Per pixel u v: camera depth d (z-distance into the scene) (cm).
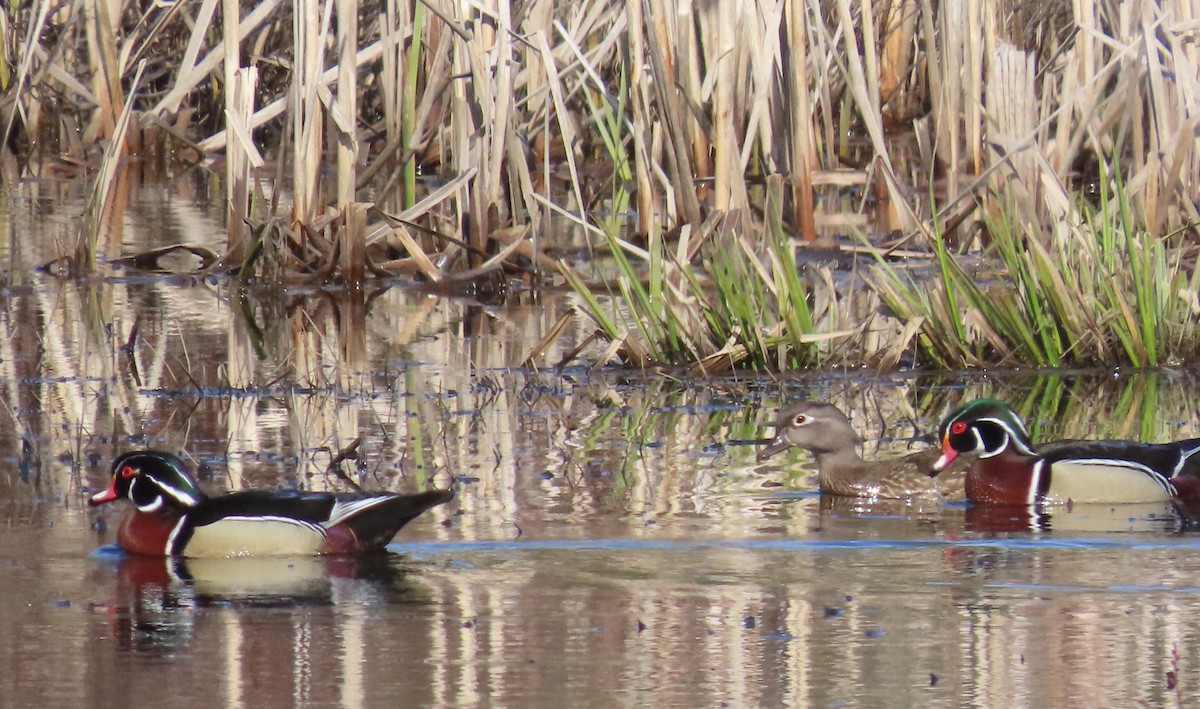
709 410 1535
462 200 2116
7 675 871
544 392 1600
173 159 2936
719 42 2091
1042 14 2608
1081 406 1547
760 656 897
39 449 1366
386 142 2525
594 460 1352
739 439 1430
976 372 1695
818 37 2323
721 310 1748
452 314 1961
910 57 2836
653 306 1772
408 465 1325
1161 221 1988
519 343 1814
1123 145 2333
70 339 1798
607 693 841
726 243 2000
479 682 857
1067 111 2105
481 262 2097
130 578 1056
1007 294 1748
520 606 988
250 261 2114
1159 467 1271
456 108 2105
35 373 1642
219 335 1834
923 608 983
